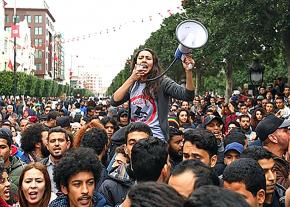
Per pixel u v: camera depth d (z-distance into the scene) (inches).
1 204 193.9
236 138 286.0
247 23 888.9
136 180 171.6
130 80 234.2
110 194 196.5
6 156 261.7
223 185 159.2
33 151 302.7
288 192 166.1
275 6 871.7
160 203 96.7
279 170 214.1
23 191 194.9
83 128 275.6
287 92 839.1
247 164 156.0
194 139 193.0
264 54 1055.6
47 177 196.4
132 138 205.6
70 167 166.9
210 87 2534.5
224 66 1353.3
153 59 232.4
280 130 238.7
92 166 168.1
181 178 134.8
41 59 4488.2
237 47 922.7
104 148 248.5
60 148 258.8
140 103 234.1
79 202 167.6
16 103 1316.4
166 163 169.8
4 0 2743.6
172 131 249.8
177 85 231.3
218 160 250.8
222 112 661.3
